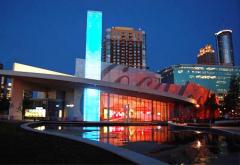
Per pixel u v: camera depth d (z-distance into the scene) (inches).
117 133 1211.2
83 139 646.5
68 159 373.4
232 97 3826.3
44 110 2903.5
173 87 4215.1
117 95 3166.8
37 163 340.5
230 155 549.0
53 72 3196.4
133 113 3260.3
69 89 2945.4
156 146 723.4
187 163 457.1
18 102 2561.5
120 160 374.3
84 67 3203.7
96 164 344.5
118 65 3550.7
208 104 4936.0
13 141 568.4
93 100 2812.5
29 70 2999.5
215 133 1253.1
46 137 680.4
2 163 335.6
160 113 3494.1
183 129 1635.1
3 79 5900.6
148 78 3868.1
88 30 3228.3
